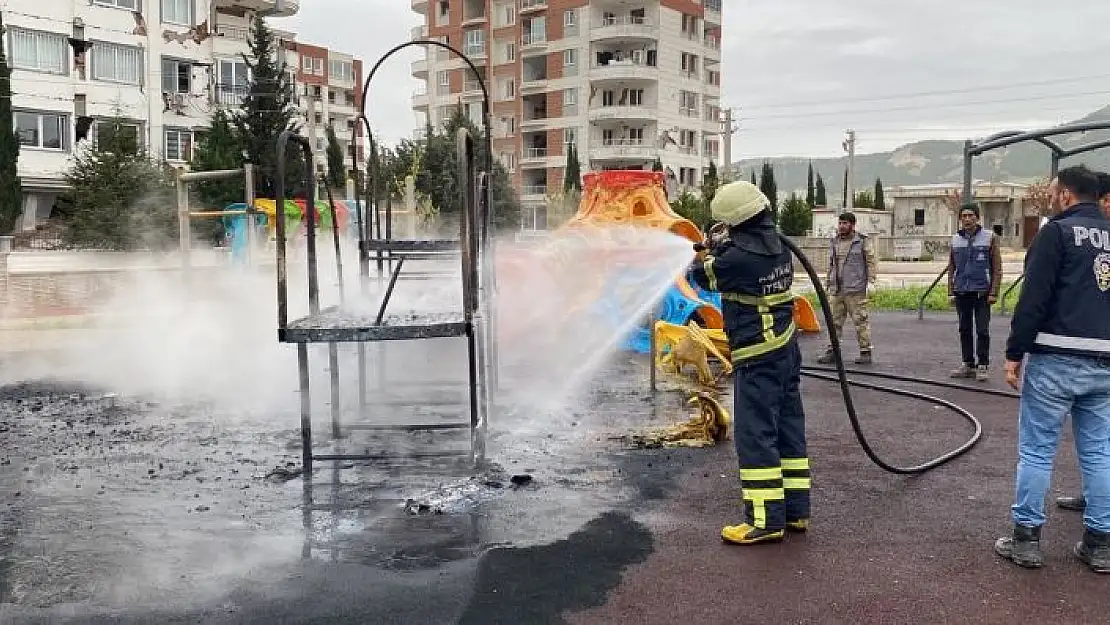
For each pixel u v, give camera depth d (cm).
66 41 3866
